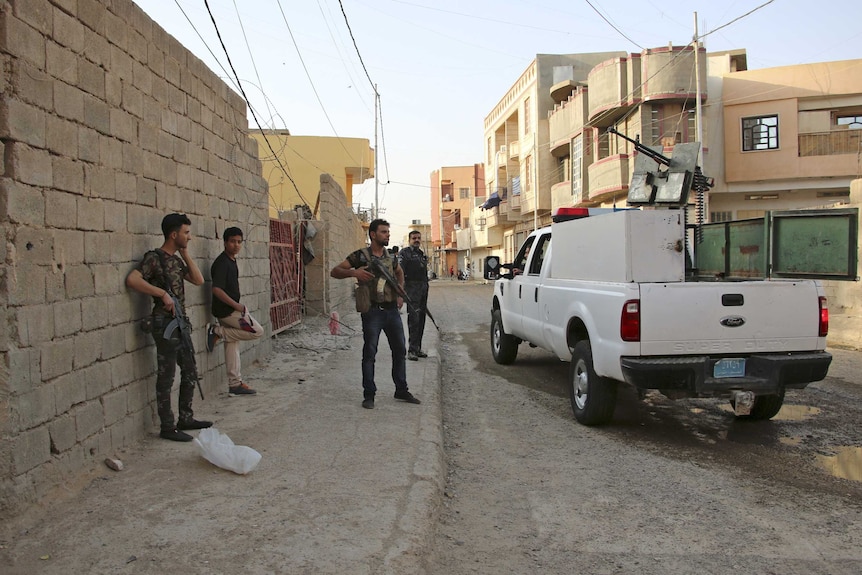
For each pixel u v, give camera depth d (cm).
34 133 361
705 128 2302
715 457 528
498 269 975
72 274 399
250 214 823
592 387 609
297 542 333
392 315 650
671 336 537
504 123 4344
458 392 802
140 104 501
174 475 427
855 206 1082
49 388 373
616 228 575
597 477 484
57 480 382
